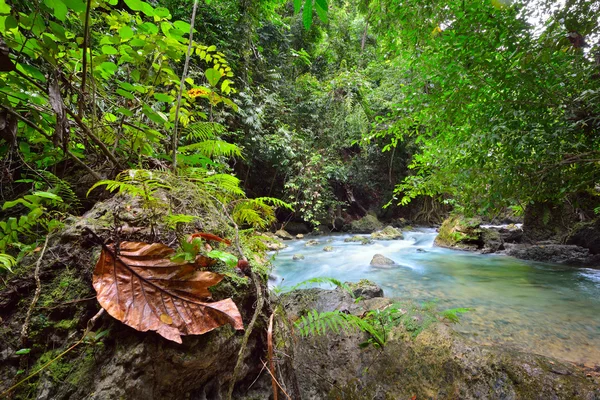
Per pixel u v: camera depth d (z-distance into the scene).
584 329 2.48
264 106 6.30
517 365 1.62
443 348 1.79
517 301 3.23
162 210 1.06
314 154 8.35
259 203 1.47
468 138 3.09
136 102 1.73
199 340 0.79
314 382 1.80
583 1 1.71
